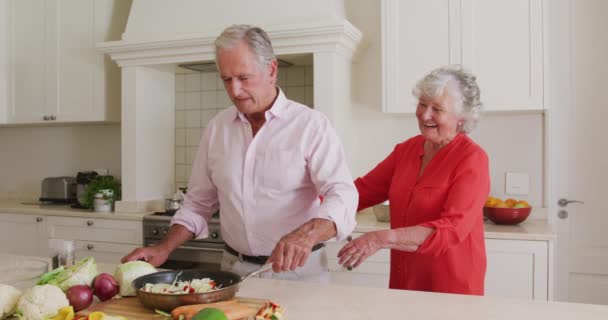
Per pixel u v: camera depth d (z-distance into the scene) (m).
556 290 3.08
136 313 1.20
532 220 2.97
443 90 1.67
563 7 3.02
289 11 3.04
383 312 1.23
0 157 4.30
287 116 1.70
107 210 3.49
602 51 2.98
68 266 1.47
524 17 2.73
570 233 3.04
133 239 3.28
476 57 2.81
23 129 4.22
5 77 3.82
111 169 3.97
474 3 2.80
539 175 3.03
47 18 3.71
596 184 3.01
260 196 1.70
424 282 1.72
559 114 3.04
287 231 1.70
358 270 2.77
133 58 3.37
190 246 3.12
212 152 1.81
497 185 3.09
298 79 3.45
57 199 3.86
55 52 3.69
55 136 4.12
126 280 1.33
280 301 1.32
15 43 3.80
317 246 1.74
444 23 2.85
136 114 3.41
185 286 1.25
